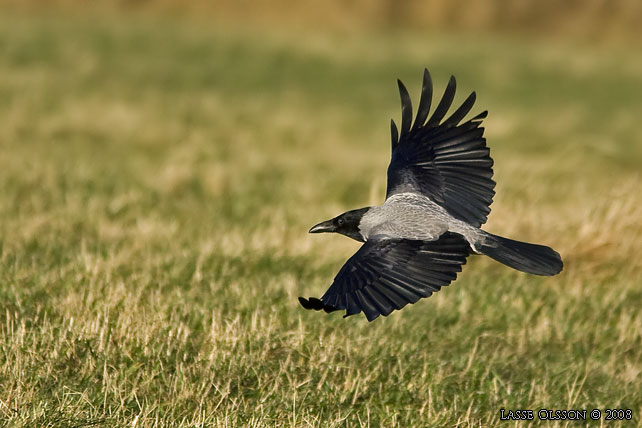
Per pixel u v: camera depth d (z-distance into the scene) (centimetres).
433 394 919
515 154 2348
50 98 2652
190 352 956
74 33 3800
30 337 941
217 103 2814
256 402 877
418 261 625
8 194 1623
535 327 1117
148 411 820
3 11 4481
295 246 1345
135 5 4919
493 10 5075
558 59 3997
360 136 2594
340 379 938
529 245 646
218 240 1370
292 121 2645
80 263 1177
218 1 4919
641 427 896
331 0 4922
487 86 3453
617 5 5147
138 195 1683
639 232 1326
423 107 754
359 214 702
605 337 1102
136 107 2631
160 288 1101
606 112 3148
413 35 4553
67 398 842
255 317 1006
